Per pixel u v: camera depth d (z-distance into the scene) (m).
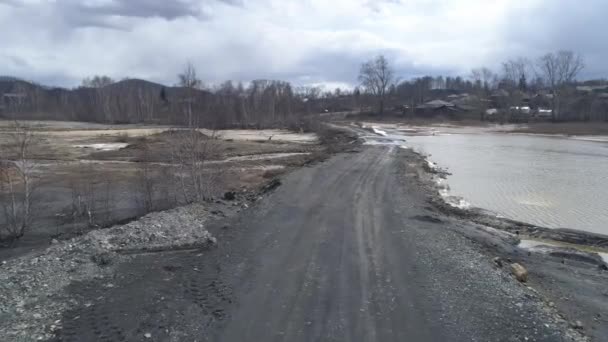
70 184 20.80
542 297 8.18
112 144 42.28
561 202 18.19
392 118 94.38
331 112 115.00
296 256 9.49
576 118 74.31
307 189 17.12
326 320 6.72
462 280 8.34
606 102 75.25
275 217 12.70
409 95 123.44
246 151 36.19
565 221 15.34
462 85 176.25
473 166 28.72
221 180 20.27
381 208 14.31
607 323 7.27
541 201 18.38
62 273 8.21
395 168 24.41
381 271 8.72
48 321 6.50
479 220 14.57
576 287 8.88
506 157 33.84
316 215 13.10
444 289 7.89
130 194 18.50
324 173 21.52
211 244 10.07
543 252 11.45
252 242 10.39
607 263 10.87
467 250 10.26
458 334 6.36
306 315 6.86
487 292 7.82
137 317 6.67
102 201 17.25
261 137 53.06
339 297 7.51
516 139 52.09
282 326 6.51
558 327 6.71
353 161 27.14
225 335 6.23
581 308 7.85
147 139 43.19
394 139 50.53
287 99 91.75
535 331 6.52
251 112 79.31
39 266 8.47
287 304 7.22
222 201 14.63
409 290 7.83
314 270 8.71
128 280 8.09
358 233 11.34
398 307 7.17
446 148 41.06
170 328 6.37
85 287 7.73
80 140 45.84
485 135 58.62
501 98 100.31
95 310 6.88
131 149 35.88
